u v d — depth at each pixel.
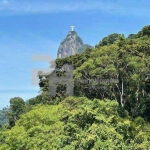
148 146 35.53
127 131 36.25
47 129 45.78
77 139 34.81
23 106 130.25
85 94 80.75
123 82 77.25
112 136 34.66
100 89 78.06
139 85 75.12
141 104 75.19
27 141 47.09
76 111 36.91
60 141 36.75
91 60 78.88
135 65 73.38
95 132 34.62
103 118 35.81
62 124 40.38
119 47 78.44
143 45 76.75
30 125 51.47
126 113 60.66
